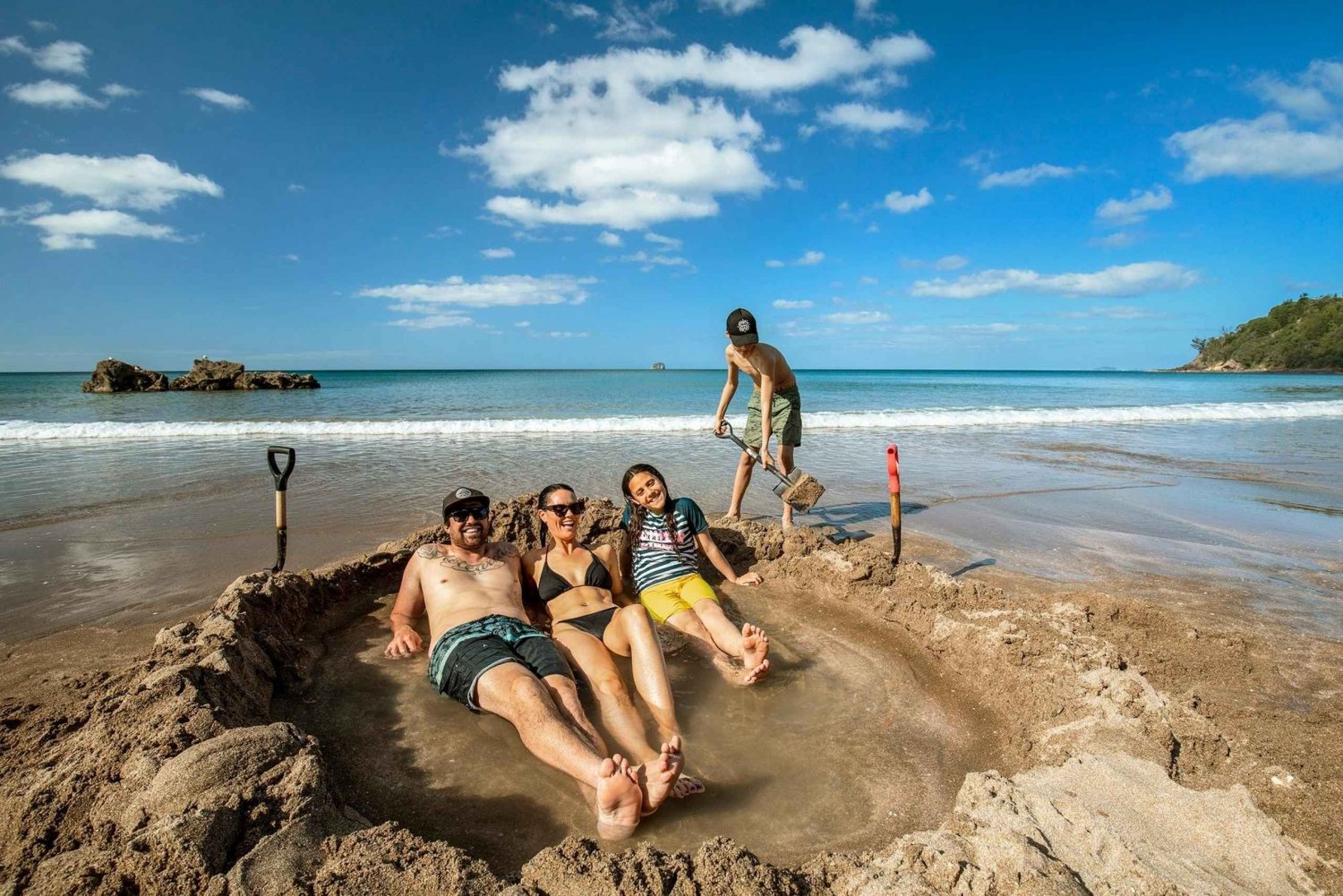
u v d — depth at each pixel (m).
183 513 8.10
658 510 5.02
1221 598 5.63
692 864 2.39
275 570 5.21
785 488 7.00
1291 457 12.92
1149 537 7.43
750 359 6.80
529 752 3.41
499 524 6.41
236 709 3.41
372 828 2.54
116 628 4.89
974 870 2.34
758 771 3.30
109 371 37.25
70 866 2.35
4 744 3.34
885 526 7.80
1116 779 2.91
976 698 4.04
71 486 9.60
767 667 4.04
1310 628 5.02
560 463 11.48
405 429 16.56
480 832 2.87
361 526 7.54
